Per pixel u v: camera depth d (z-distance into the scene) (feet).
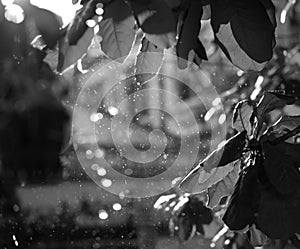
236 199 3.14
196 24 2.70
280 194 3.08
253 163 3.22
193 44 2.72
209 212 6.09
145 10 2.41
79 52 2.31
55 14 2.10
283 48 7.54
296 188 3.05
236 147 3.28
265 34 2.66
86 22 2.38
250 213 3.09
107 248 5.99
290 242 4.11
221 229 6.05
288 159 3.14
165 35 2.42
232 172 3.40
